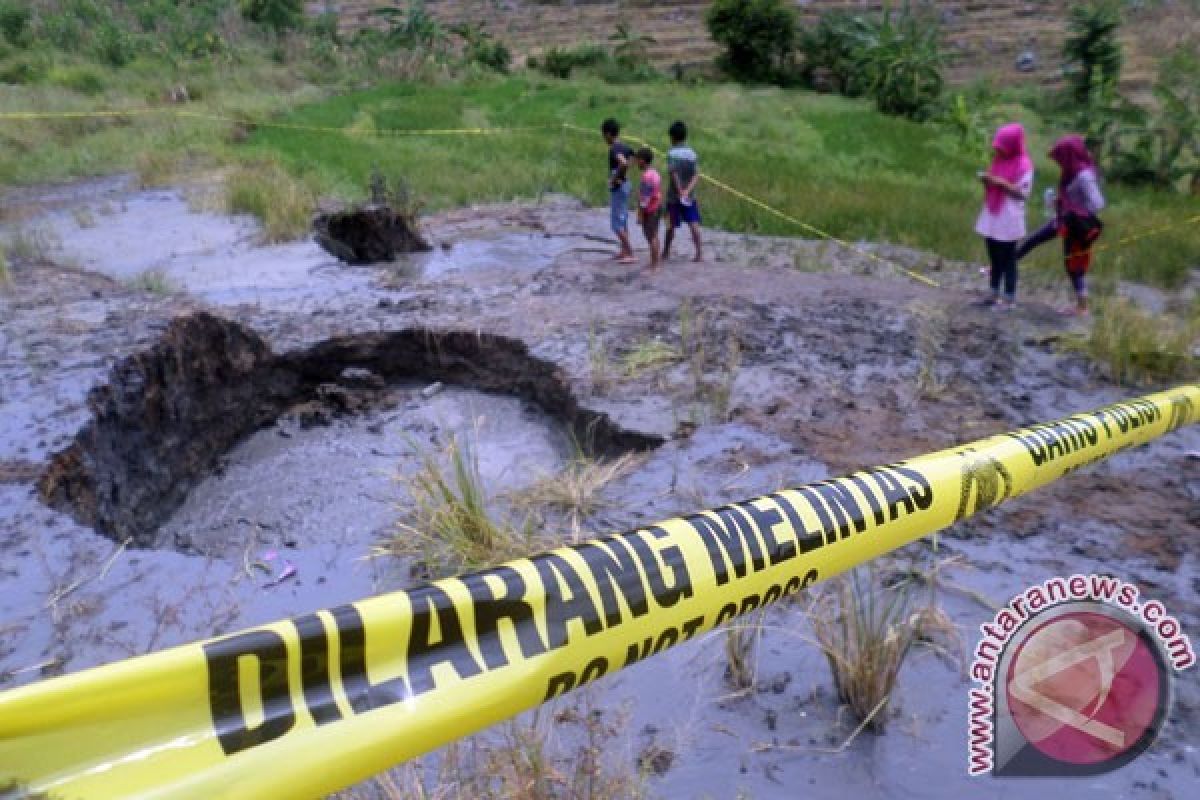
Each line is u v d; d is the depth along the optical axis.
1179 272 10.61
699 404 6.16
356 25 38.09
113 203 12.73
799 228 12.35
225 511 6.24
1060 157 7.84
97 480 5.42
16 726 1.60
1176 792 2.89
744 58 31.92
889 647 3.14
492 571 2.09
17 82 24.42
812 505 2.65
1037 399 6.29
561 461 6.32
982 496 3.25
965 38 35.75
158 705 1.72
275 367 7.58
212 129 18.86
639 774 2.95
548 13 40.28
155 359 6.55
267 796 1.74
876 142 21.30
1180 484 4.98
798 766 2.99
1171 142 20.31
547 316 7.98
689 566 2.30
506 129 20.38
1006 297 8.27
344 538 5.64
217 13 32.62
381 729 1.85
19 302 7.67
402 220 10.81
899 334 7.52
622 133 20.48
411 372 7.85
